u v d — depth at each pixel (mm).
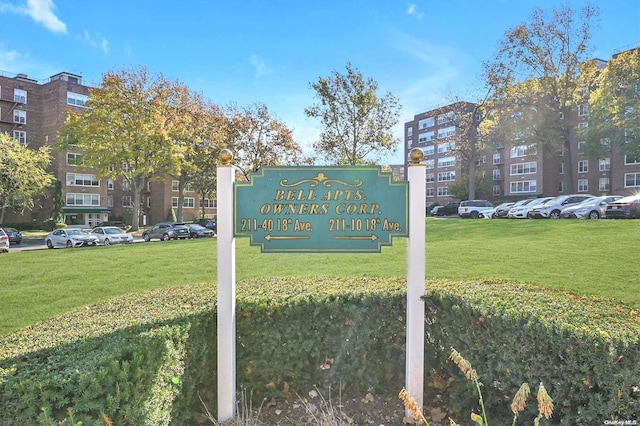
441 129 60469
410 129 67000
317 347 3037
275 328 3031
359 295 3115
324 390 3062
